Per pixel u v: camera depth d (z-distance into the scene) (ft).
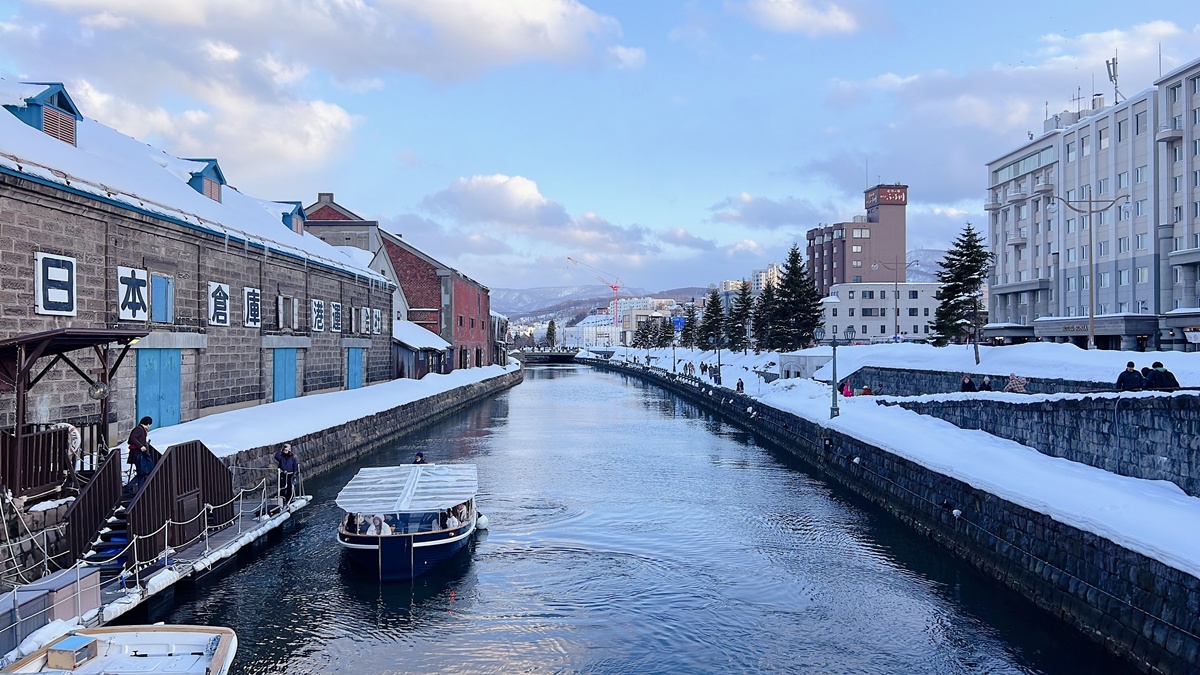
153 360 81.97
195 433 80.33
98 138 98.07
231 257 100.94
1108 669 43.16
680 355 411.75
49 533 48.88
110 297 72.84
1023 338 236.22
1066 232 226.58
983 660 45.65
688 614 53.26
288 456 79.41
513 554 66.64
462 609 53.83
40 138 71.51
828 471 103.55
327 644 47.98
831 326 378.94
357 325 157.17
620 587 58.49
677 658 46.50
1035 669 44.37
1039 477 59.62
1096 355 112.88
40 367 62.69
